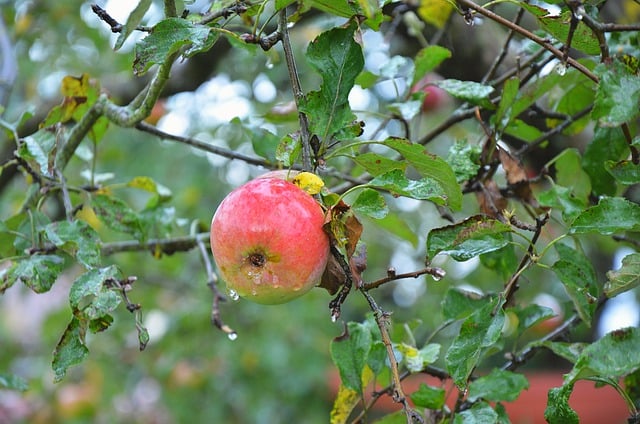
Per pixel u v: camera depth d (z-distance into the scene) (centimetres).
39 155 108
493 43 143
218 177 274
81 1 187
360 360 106
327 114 95
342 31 96
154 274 221
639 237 122
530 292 209
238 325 255
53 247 111
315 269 93
